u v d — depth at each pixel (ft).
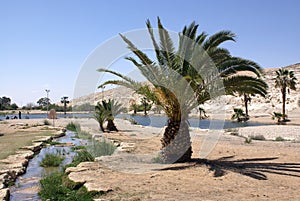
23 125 95.66
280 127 93.20
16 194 22.88
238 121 140.77
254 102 222.28
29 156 38.50
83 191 21.17
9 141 53.31
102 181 23.39
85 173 26.16
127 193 20.35
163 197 19.36
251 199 18.79
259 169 27.99
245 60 28.14
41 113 245.86
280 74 145.28
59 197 20.89
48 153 41.37
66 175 26.18
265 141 54.80
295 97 211.82
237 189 21.22
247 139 53.57
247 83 28.68
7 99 366.22
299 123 127.54
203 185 22.48
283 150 41.19
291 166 29.45
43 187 23.45
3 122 109.91
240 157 35.01
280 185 22.33
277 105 208.44
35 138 58.44
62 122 112.37
